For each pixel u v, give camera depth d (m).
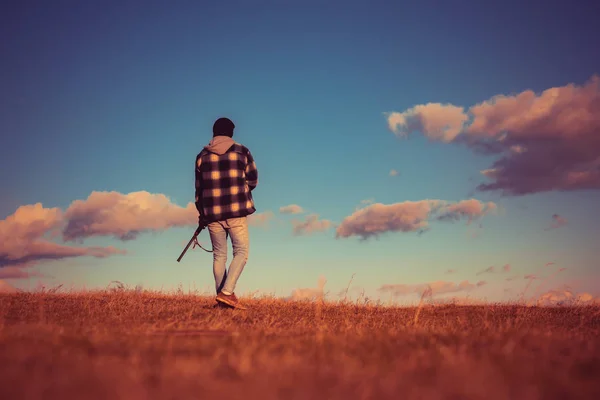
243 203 8.07
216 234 8.25
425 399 2.48
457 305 9.85
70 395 2.42
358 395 2.54
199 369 3.01
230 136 8.41
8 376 2.79
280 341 4.50
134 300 8.55
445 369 3.17
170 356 3.52
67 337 4.37
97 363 3.21
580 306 9.34
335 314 8.37
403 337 4.82
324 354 3.70
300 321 7.04
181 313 7.35
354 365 3.26
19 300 8.33
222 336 4.86
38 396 2.40
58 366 3.12
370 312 8.79
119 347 3.94
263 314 7.68
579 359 3.72
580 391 2.71
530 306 9.45
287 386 2.67
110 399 2.36
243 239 8.16
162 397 2.41
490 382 2.81
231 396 2.44
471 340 4.61
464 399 2.51
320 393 2.55
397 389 2.64
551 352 3.97
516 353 3.88
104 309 7.51
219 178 8.10
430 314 8.69
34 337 4.37
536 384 2.84
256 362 3.32
